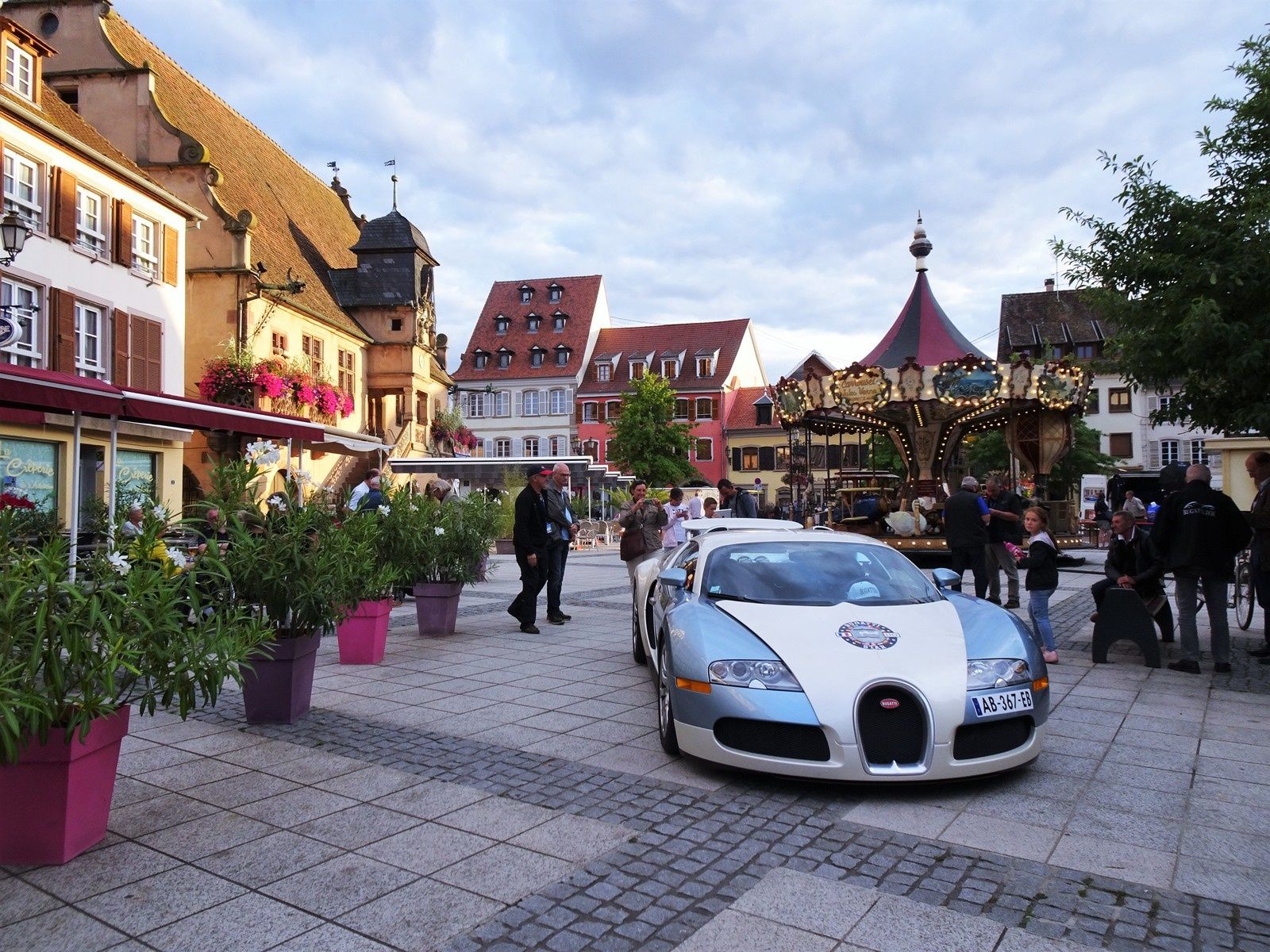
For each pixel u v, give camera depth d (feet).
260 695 20.07
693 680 16.06
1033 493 77.71
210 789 15.57
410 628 35.50
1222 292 24.49
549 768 16.79
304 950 9.96
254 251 86.43
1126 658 27.94
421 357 112.27
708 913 10.84
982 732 15.25
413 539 31.48
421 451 116.88
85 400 30.86
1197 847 12.91
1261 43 25.07
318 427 41.37
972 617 17.71
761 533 21.74
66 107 68.59
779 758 15.02
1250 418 24.64
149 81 82.28
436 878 11.84
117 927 10.46
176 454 65.41
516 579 57.21
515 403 231.50
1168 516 25.88
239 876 11.91
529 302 241.55
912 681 15.12
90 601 11.94
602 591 50.75
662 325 242.37
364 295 108.37
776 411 78.28
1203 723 19.99
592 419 227.81
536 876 11.92
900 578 19.63
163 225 67.41
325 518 25.77
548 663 27.50
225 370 73.20
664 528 39.55
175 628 12.86
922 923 10.59
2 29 57.21
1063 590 48.29
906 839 13.23
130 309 63.62
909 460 82.02
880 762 14.85
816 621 17.04
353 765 16.98
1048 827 13.69
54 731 11.97
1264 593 27.37
